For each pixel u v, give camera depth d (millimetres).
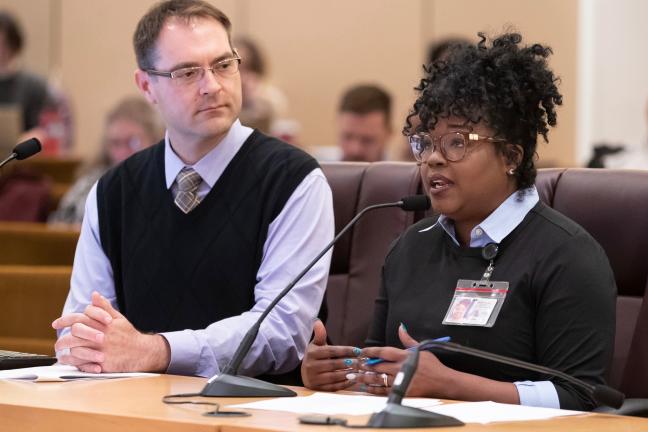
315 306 5398
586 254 4375
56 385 4250
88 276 5844
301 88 18531
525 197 4539
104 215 5848
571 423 3488
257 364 5184
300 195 5539
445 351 4449
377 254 5828
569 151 15180
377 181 5926
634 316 4957
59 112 16328
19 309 8148
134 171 5844
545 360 4312
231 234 5543
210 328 5070
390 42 17969
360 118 9906
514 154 4480
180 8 5566
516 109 4461
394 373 4141
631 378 4688
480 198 4473
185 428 3328
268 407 3674
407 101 17828
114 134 10797
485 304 4402
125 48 19641
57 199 12133
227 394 3943
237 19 18859
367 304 5781
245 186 5594
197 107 5461
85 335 4672
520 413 3648
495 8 16969
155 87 5559
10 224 10859
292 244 5449
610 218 5062
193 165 5625
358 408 3676
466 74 4430
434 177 4473
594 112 14242
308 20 18516
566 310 4285
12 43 16188
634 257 4988
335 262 5957
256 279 5516
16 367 4969
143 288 5652
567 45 15906
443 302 4535
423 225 4875
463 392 4082
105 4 19719
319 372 4352
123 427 3457
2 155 13258
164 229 5641
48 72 19984
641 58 13820
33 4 20062
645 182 5062
